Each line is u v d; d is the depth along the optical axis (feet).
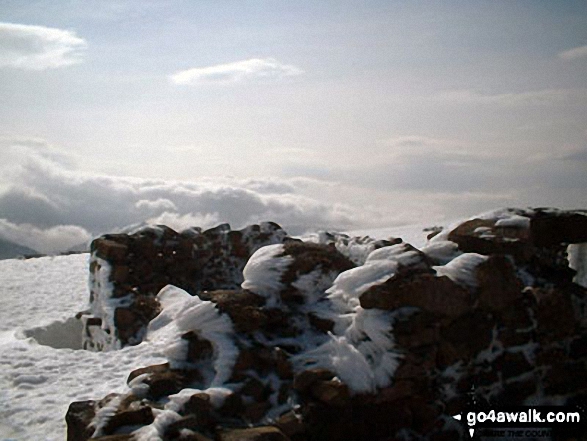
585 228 21.63
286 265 20.02
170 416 14.29
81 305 38.24
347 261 21.95
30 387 19.17
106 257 28.55
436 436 17.20
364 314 17.92
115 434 14.19
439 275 18.37
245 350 17.20
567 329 20.11
